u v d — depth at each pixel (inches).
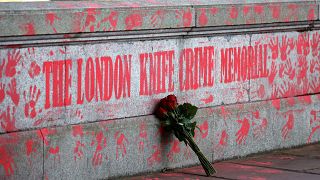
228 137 376.8
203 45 367.2
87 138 321.7
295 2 406.3
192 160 362.6
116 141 332.2
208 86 370.6
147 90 346.3
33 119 308.7
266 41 397.4
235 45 381.7
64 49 316.2
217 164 368.8
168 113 345.4
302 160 384.2
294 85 414.9
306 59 421.1
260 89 395.9
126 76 338.0
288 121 408.5
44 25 304.7
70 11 312.8
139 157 341.1
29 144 304.0
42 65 309.9
